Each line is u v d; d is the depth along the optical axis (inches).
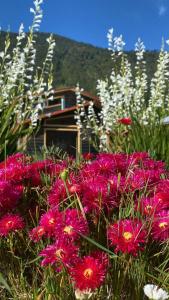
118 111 330.3
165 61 319.3
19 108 232.1
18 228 77.3
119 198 82.7
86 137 360.2
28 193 92.7
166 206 76.7
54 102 899.4
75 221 68.4
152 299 56.7
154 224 71.2
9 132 198.7
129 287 66.6
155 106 308.5
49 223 70.7
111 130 318.0
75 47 5880.9
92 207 76.5
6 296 74.6
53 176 100.3
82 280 57.7
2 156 189.6
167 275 65.8
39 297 65.7
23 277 72.4
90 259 60.1
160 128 227.9
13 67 241.0
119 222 67.6
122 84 334.3
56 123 784.3
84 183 82.7
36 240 72.0
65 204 81.9
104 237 75.4
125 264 66.8
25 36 250.1
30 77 248.4
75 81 4207.7
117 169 99.5
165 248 69.6
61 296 64.0
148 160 112.8
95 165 96.3
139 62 341.4
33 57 247.3
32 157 122.3
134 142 235.0
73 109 783.1
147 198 82.2
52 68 251.9
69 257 62.8
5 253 79.8
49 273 65.9
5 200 82.9
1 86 236.2
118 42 336.5
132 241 64.7
